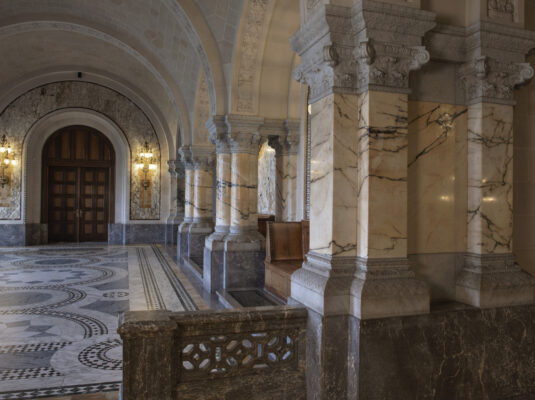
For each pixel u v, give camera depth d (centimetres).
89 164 1773
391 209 335
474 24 368
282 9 698
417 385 329
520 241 416
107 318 658
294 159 829
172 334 298
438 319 338
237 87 769
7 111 1602
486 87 371
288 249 755
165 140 1777
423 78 371
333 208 335
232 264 801
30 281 945
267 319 330
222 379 320
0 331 591
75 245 1673
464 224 384
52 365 473
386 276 328
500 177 378
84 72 1580
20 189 1619
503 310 362
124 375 287
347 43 337
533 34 377
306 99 801
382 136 332
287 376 335
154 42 1075
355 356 317
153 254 1438
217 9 737
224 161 845
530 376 371
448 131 379
